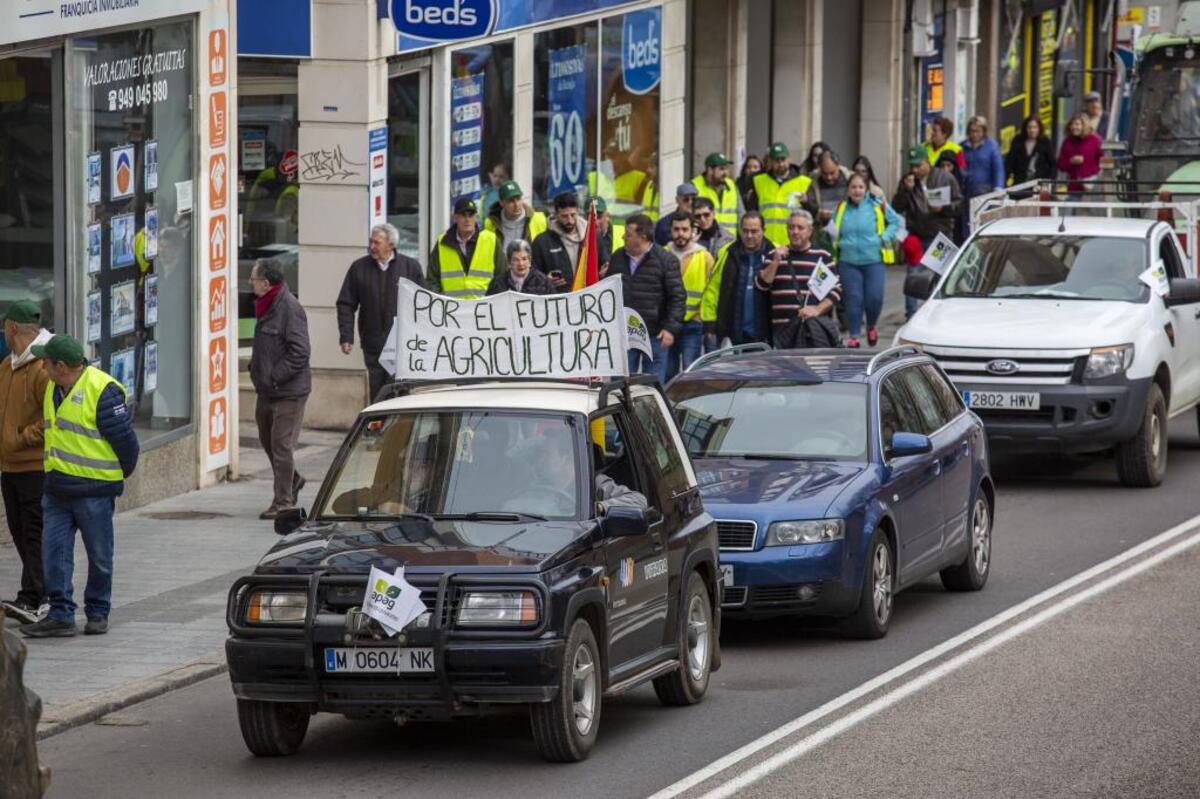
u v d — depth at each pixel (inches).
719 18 3511.3
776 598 1362.0
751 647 1392.7
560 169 2797.7
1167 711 1187.9
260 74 2293.3
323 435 2284.7
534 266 2265.0
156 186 1915.6
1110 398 2003.0
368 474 1163.3
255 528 1795.0
